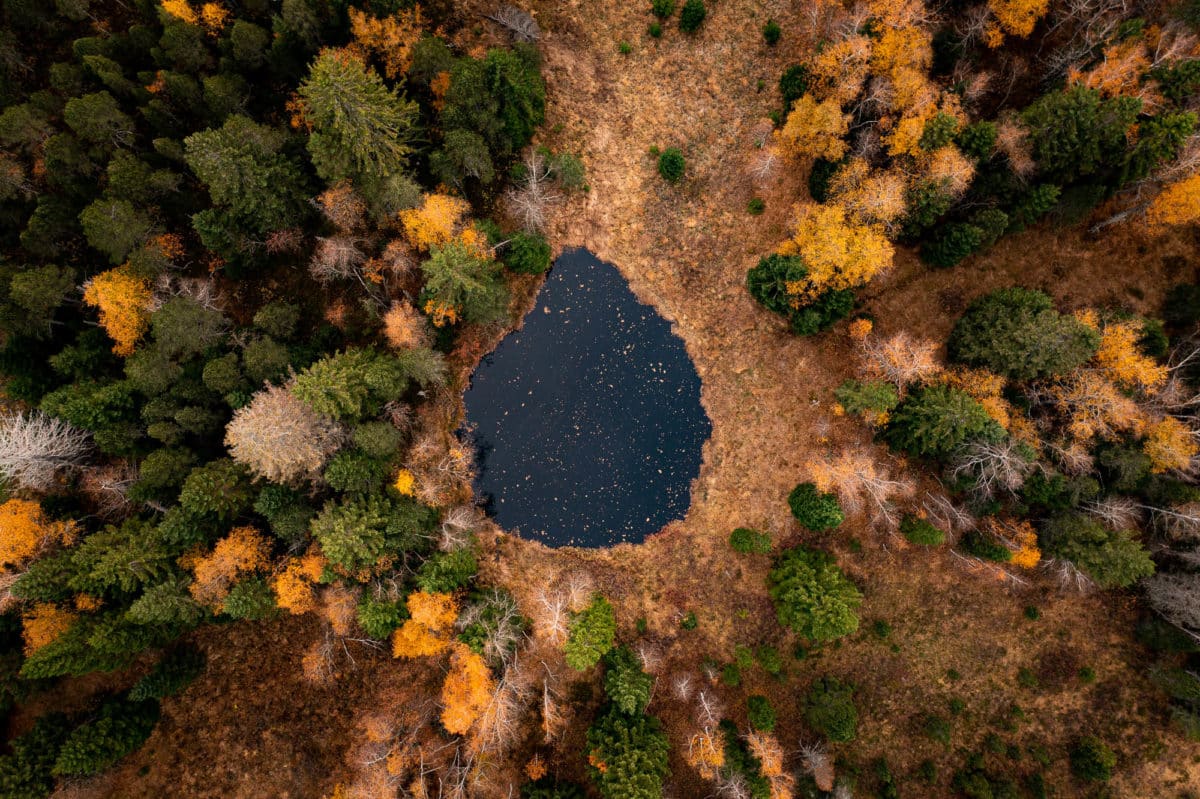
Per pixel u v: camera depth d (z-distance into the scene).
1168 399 31.34
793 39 36.78
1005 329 32.22
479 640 33.66
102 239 30.33
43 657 28.27
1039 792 35.69
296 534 31.62
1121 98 27.41
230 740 35.50
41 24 32.41
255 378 32.19
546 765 36.50
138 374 30.23
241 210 30.98
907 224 33.59
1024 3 30.45
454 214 33.00
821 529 35.47
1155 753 35.72
